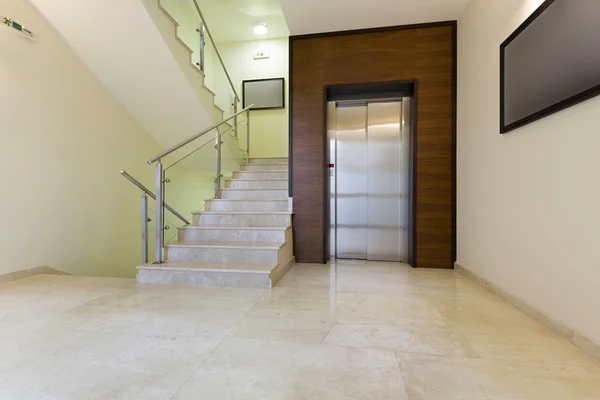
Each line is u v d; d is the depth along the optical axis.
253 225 3.46
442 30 3.18
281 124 5.68
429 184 3.21
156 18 2.98
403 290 2.42
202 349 1.44
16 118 2.63
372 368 1.28
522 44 1.88
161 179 2.86
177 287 2.50
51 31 2.95
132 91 3.59
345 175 3.76
